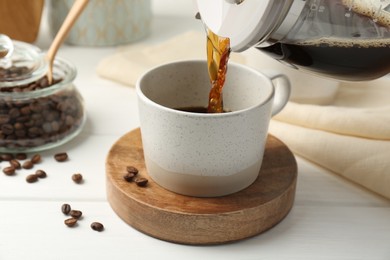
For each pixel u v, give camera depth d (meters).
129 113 0.72
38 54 0.67
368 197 0.62
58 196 0.61
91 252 0.55
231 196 0.58
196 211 0.55
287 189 0.58
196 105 0.63
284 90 0.61
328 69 0.56
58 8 0.81
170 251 0.56
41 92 0.64
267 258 0.55
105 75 0.77
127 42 0.85
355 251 0.56
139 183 0.58
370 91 0.74
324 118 0.65
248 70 0.61
